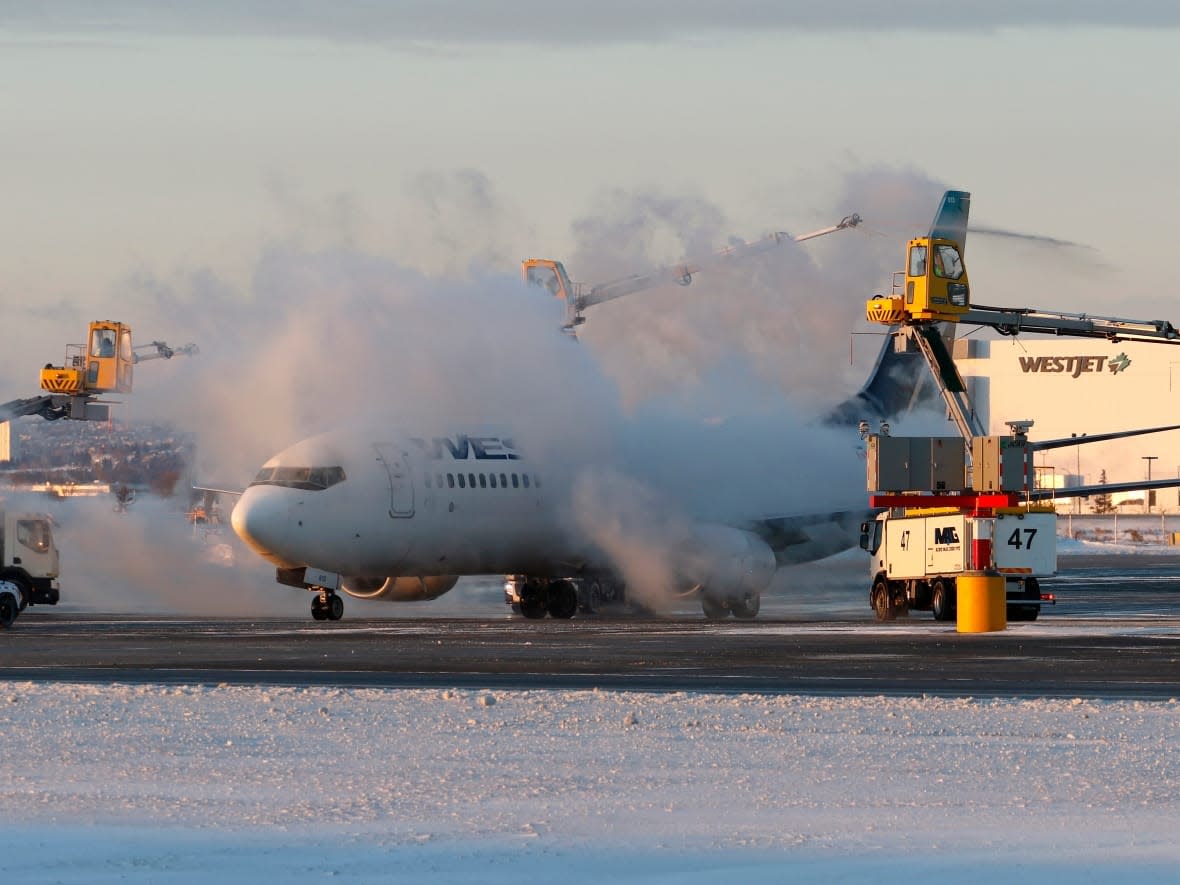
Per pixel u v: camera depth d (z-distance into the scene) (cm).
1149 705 5372
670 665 7156
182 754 4247
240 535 11038
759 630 9694
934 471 10900
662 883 2692
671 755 4225
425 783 3741
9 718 5059
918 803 3475
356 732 4703
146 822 3225
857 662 7288
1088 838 3072
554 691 5903
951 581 10650
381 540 11288
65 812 3341
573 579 12531
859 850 2955
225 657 7638
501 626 10262
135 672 6888
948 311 10662
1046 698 5716
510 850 2952
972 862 2848
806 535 12988
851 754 4247
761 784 3734
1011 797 3556
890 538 11169
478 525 11700
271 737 4591
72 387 13900
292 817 3278
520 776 3856
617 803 3459
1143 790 3653
